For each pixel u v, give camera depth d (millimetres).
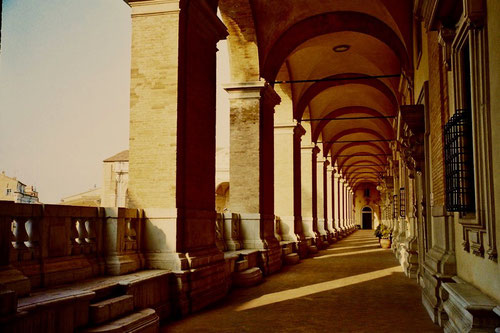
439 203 7355
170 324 7152
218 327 6945
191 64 8953
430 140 8539
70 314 4973
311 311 8109
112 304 5637
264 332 6637
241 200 13672
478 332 4363
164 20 8531
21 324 4230
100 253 7105
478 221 4738
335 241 32469
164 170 8219
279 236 18266
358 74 19719
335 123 29172
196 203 8969
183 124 8555
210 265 8906
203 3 9070
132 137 8406
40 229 5863
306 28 14984
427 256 8516
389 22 13695
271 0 13438
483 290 5012
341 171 41781
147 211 8133
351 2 14102
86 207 6816
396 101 19094
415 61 11609
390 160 27781
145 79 8477
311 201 23578
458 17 5777
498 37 4109
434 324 7086
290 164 19125
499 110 4164
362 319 7457
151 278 6926
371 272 13898
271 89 14312
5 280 4711
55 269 5961
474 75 4789
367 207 69312
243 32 13586
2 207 4867
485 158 4516
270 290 10508
